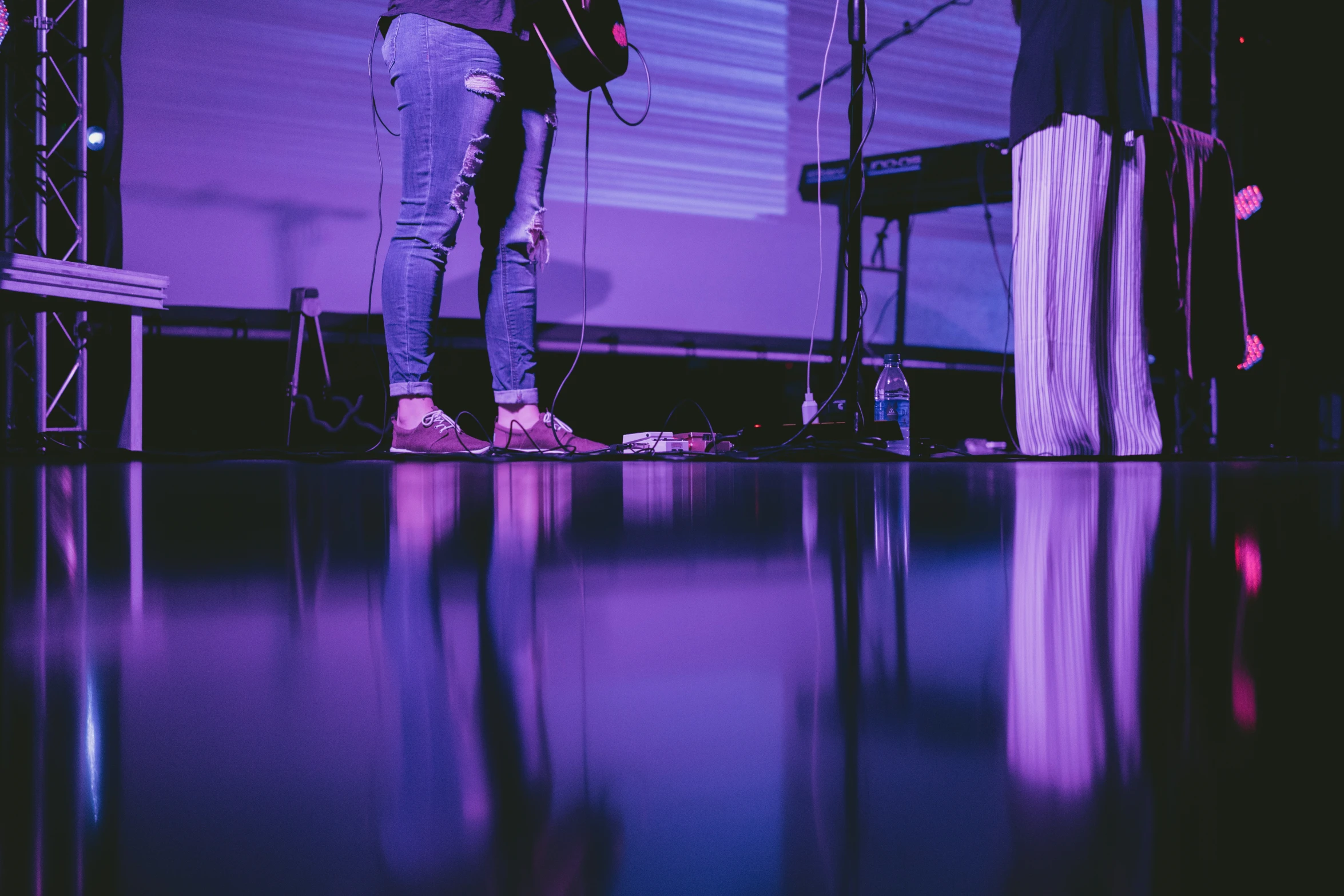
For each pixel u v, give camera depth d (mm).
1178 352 2980
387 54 2047
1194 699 203
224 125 3445
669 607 337
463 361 3617
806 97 4090
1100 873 117
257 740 178
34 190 3145
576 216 3779
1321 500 859
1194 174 2990
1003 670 237
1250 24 4414
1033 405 2486
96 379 3322
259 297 3477
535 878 116
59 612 319
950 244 4387
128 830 132
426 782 155
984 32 4375
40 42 3148
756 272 4043
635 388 3873
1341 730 180
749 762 166
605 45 2061
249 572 421
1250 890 113
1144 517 694
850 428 2396
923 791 145
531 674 237
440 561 461
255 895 108
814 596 357
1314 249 4215
